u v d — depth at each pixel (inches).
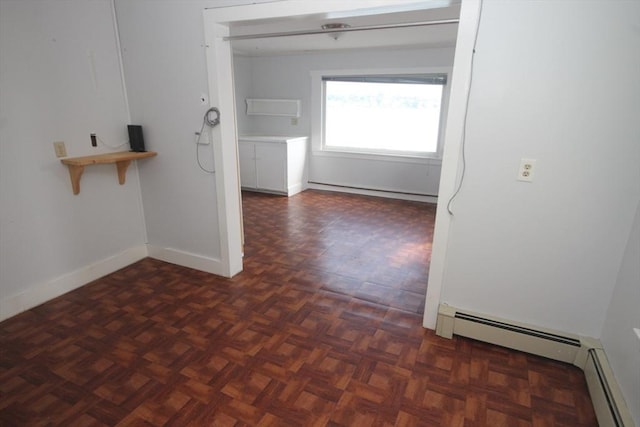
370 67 197.3
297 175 217.6
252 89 230.4
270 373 71.9
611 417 56.8
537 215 71.4
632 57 58.7
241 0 85.6
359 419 61.7
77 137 98.3
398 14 118.7
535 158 68.7
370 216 175.8
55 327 85.7
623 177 63.7
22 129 86.7
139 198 118.9
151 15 97.6
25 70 85.7
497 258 76.9
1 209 85.1
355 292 103.6
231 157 104.4
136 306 95.0
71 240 101.1
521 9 62.9
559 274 72.7
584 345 72.1
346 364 74.7
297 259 125.4
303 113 221.6
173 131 105.8
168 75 101.0
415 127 200.1
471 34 66.6
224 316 91.0
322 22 130.2
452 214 77.9
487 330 79.6
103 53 101.7
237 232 111.7
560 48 62.3
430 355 77.6
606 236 67.3
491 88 68.3
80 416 61.6
